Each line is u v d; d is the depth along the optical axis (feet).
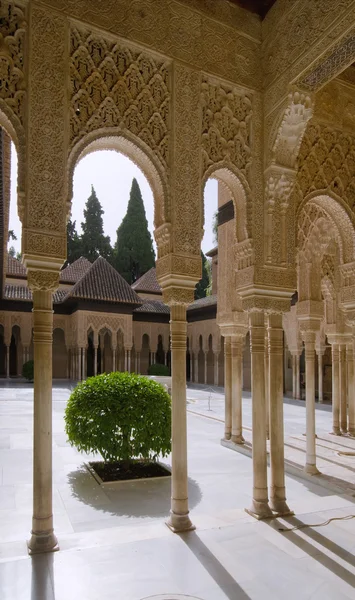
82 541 11.23
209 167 13.15
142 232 117.80
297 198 15.12
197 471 19.34
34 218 10.61
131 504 14.92
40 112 10.77
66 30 11.22
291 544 11.19
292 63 12.85
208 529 12.10
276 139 13.57
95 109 11.51
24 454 21.45
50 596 8.63
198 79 13.03
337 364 27.27
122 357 82.74
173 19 12.82
